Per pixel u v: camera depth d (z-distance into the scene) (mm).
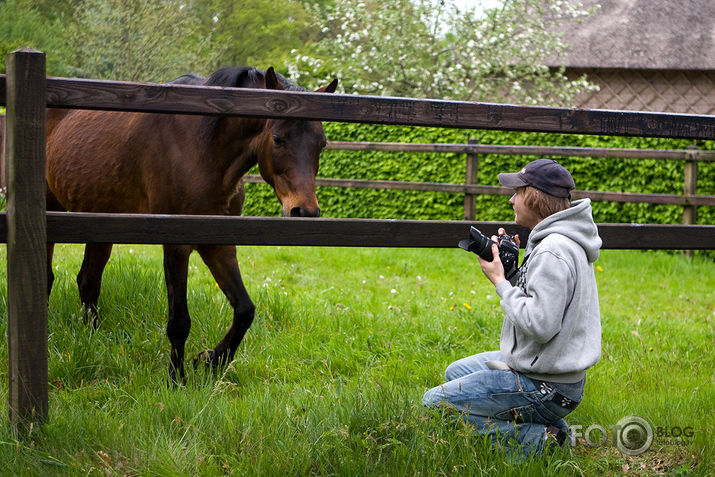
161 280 5016
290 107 2707
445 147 9672
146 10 19047
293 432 2689
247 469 2422
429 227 2965
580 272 2492
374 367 4086
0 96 2482
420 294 6676
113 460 2484
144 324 4445
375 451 2619
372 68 13891
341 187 10852
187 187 3715
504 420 2699
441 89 13812
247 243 2781
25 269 2516
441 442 2566
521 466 2514
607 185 10164
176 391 3273
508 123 2932
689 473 2658
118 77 18953
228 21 28906
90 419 2744
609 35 15344
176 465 2451
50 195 4973
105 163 4117
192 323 4480
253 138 3713
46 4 25812
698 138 3162
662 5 15695
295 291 6449
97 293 4602
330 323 4941
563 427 2842
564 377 2568
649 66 14711
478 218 10594
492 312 5891
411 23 13609
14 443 2479
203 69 20531
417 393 3244
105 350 3836
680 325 5824
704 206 9773
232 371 3896
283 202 3535
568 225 2535
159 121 3834
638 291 7484
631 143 10031
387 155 11000
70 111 4703
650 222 10000
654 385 3893
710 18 15383
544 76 14273
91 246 4504
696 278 8359
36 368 2576
